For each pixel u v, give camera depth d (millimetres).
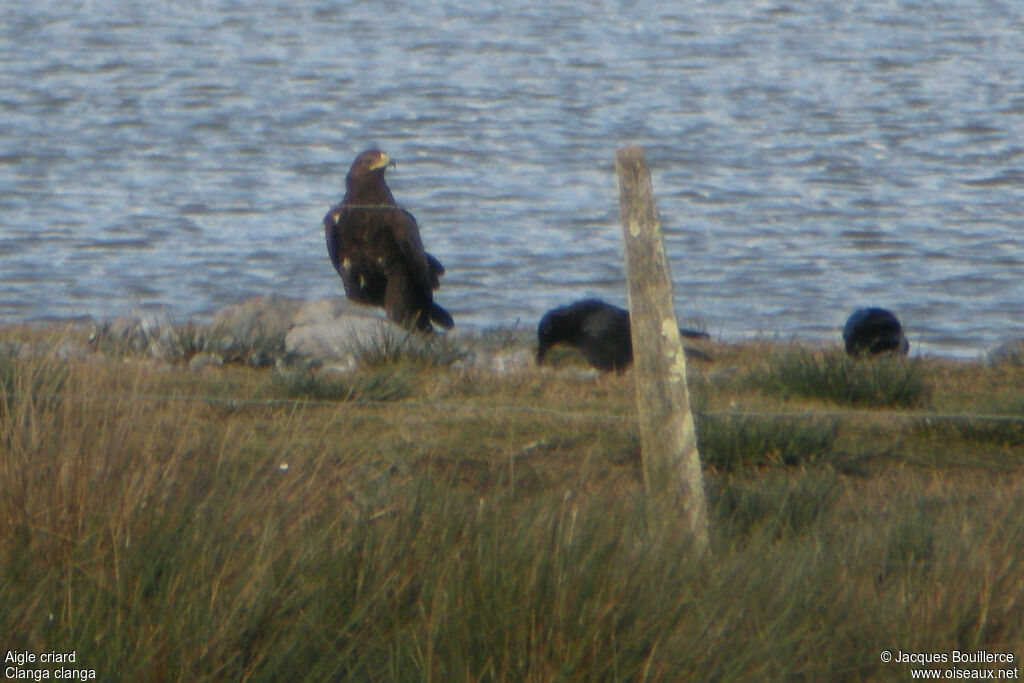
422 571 6344
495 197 52375
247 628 5980
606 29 141750
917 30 139000
